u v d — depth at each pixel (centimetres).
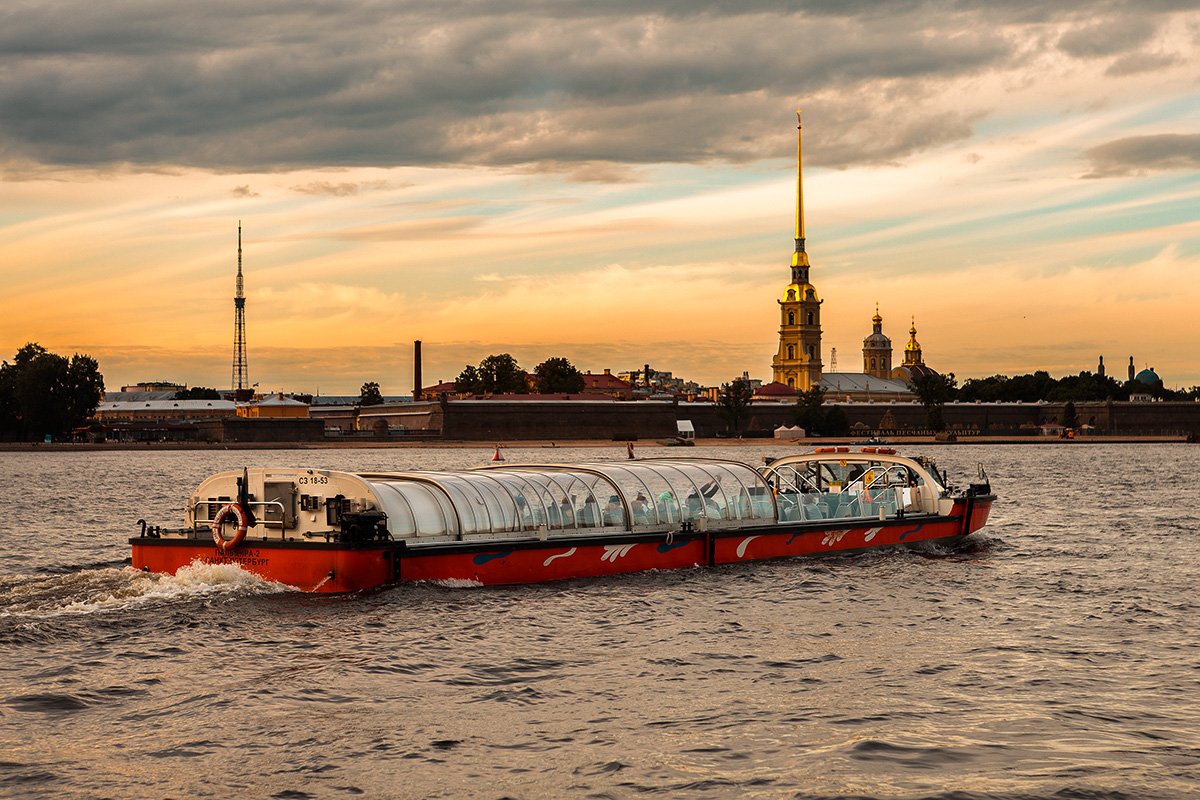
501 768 1786
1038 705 2128
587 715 2059
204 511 3253
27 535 5141
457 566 3136
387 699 2156
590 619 2847
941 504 4225
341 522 3014
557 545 3297
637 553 3462
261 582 3080
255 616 2802
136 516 6244
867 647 2603
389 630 2689
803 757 1838
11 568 3916
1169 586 3497
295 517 3094
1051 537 4919
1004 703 2141
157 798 1669
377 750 1867
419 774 1761
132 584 3114
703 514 3631
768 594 3212
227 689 2216
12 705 2109
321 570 2994
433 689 2227
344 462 15900
